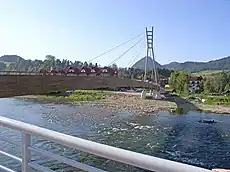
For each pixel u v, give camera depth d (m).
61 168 7.84
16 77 12.12
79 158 12.15
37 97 56.62
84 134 24.41
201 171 1.01
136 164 1.20
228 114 48.22
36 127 1.76
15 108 40.91
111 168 11.66
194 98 68.44
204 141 24.09
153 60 67.94
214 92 83.12
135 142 22.16
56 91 15.09
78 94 62.66
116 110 44.72
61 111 39.91
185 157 18.84
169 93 73.75
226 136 26.95
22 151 1.93
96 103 53.06
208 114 47.38
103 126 28.83
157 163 1.12
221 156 19.25
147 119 37.09
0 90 11.34
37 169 1.85
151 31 67.06
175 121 36.84
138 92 68.12
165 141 23.09
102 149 1.33
